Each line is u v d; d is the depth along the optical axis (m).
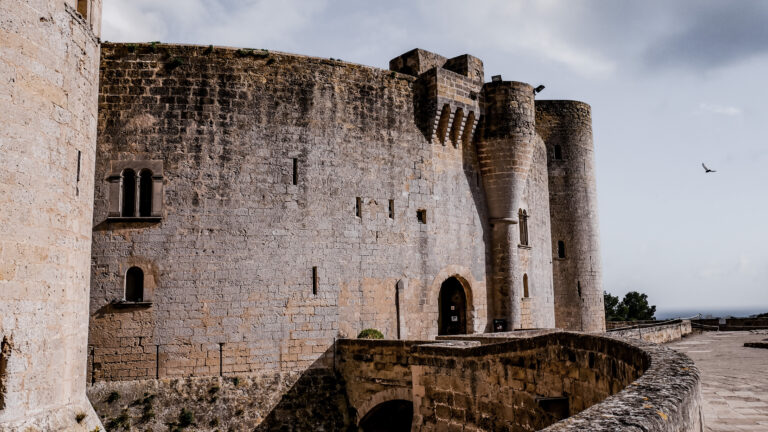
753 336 35.66
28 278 14.49
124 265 25.95
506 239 36.97
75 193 16.61
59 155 15.79
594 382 12.80
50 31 15.53
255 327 27.23
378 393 26.25
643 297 94.81
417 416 20.78
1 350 13.73
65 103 16.11
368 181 31.17
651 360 9.41
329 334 28.72
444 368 19.73
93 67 18.08
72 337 16.33
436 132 34.53
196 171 27.11
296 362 27.84
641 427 5.61
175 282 26.30
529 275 41.66
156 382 25.45
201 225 26.91
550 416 14.36
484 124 36.81
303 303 28.34
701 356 23.39
